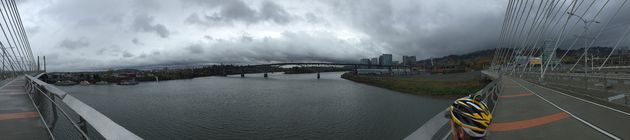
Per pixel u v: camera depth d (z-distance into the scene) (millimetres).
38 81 10211
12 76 39750
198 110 51406
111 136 2596
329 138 33719
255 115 46375
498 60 90938
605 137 7992
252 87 98000
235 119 43562
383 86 91625
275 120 42688
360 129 36531
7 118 8523
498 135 7902
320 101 60281
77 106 4156
